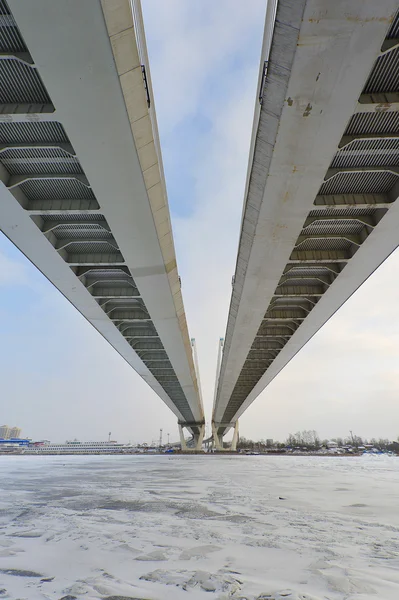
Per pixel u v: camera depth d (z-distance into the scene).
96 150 14.96
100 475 21.11
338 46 11.01
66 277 25.69
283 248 21.16
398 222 19.97
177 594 3.65
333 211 20.09
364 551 5.38
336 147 14.62
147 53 14.07
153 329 37.16
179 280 27.47
